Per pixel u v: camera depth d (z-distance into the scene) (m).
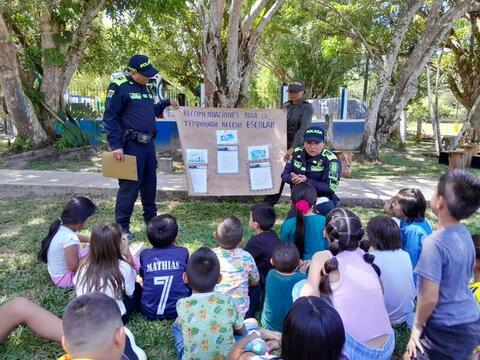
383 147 14.51
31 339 2.67
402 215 3.37
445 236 2.06
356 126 13.52
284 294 2.68
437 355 2.14
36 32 11.14
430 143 16.50
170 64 18.66
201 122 5.57
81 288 2.67
